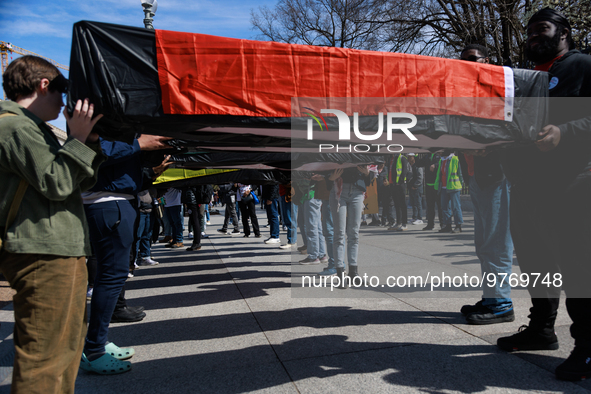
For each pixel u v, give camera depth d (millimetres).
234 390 2143
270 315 3428
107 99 1710
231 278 5039
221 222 15961
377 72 2035
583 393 1979
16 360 1545
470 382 2123
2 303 3852
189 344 2857
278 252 7062
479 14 11492
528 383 2094
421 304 3508
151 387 2221
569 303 2195
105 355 2447
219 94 1841
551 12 2379
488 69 2176
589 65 2170
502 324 2971
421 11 14203
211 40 1839
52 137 1636
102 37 1734
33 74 1609
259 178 5934
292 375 2285
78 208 1703
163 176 6047
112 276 2512
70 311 1661
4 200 1533
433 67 2100
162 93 1779
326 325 3094
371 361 2424
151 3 7574
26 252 1515
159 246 8938
